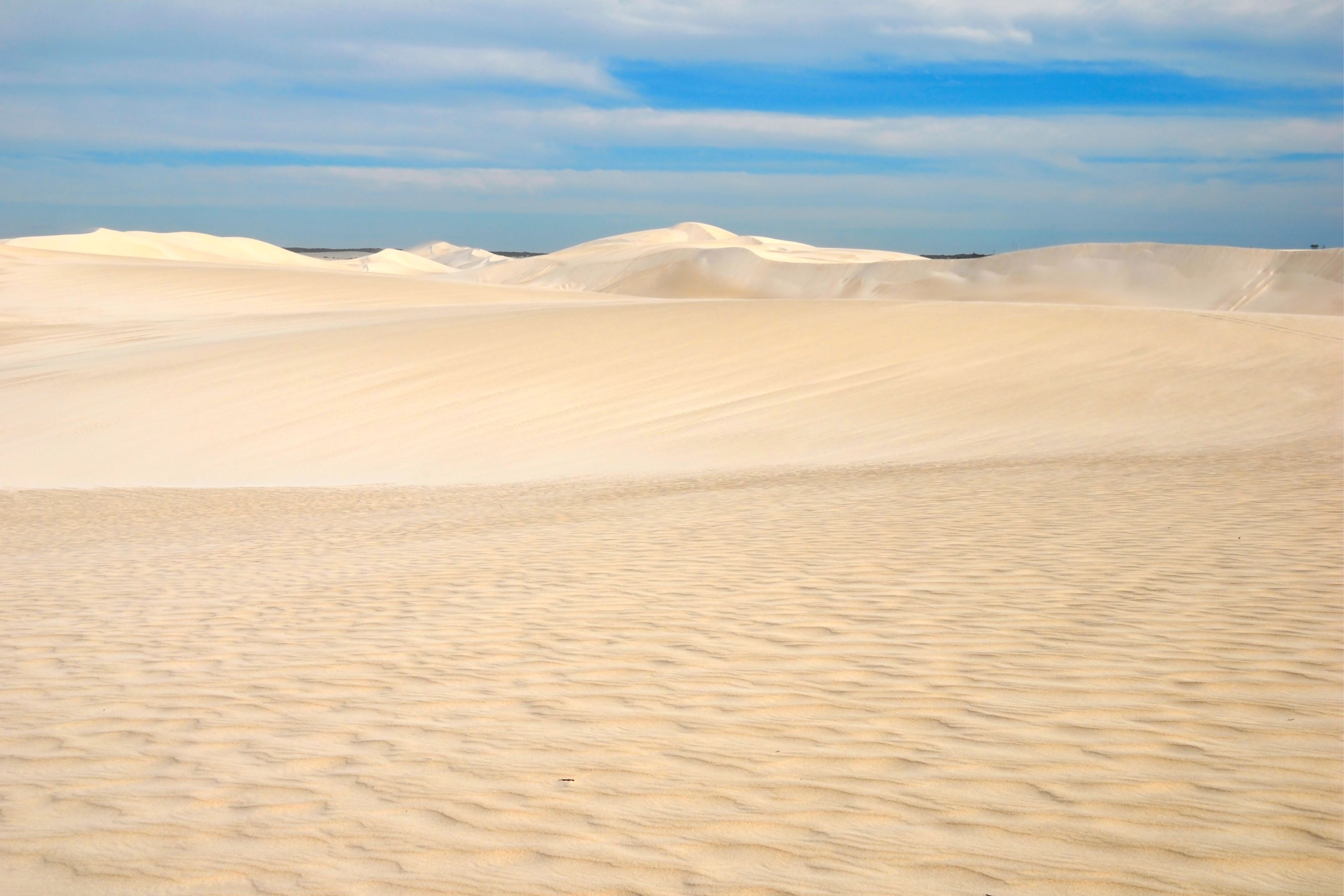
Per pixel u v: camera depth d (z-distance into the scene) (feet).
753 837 9.60
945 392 61.41
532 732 13.05
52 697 15.67
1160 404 55.16
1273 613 17.21
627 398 65.51
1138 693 13.62
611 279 451.12
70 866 9.34
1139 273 322.14
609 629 18.34
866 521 28.53
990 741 12.08
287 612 21.27
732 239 641.40
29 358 98.94
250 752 12.67
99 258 212.84
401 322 96.17
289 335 93.15
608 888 8.56
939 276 354.13
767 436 55.98
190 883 8.88
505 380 71.10
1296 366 60.29
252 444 62.08
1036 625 17.25
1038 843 9.25
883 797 10.52
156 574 27.50
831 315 81.61
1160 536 24.22
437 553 27.86
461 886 8.66
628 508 34.76
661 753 12.09
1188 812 9.80
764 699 14.08
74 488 53.42
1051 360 66.08
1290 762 11.03
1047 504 29.58
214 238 518.37
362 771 11.79
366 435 62.34
